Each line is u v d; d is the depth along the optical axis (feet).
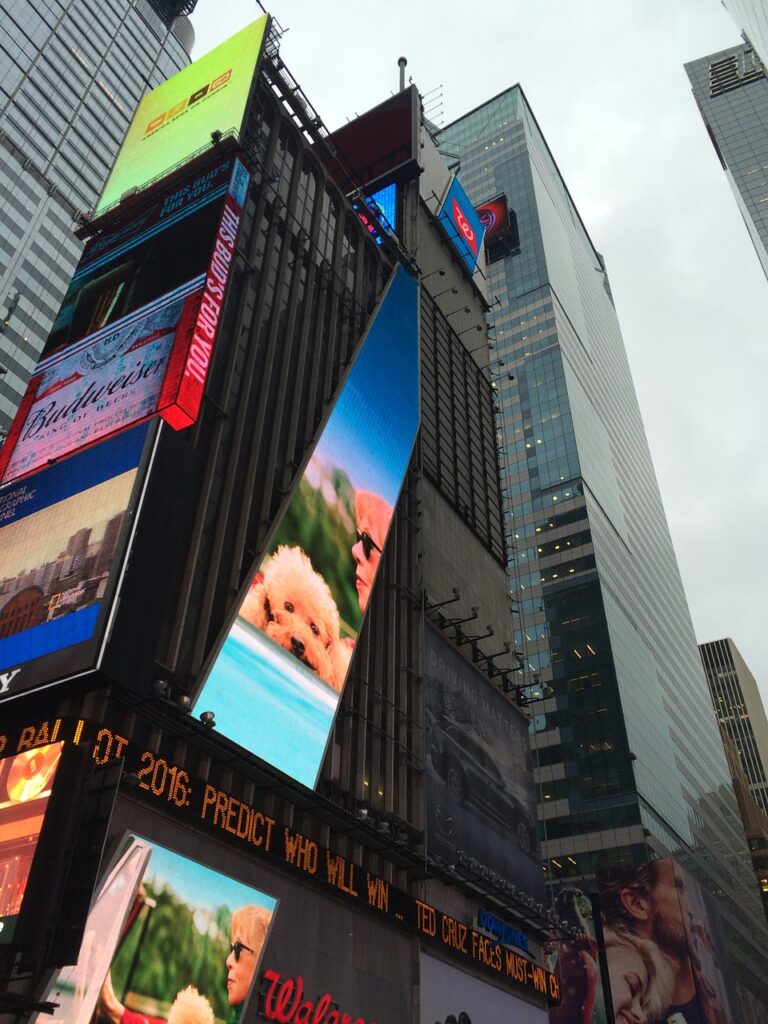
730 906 442.09
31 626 120.47
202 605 134.10
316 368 187.52
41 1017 87.81
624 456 641.40
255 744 130.00
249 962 113.70
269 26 222.28
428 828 167.12
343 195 232.32
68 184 465.06
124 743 107.86
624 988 293.64
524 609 459.73
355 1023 128.88
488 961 167.63
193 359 146.10
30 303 410.93
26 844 90.27
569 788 387.75
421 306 266.98
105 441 139.74
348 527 174.50
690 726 521.65
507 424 558.97
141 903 102.42
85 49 522.47
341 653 156.87
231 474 149.79
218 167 186.19
